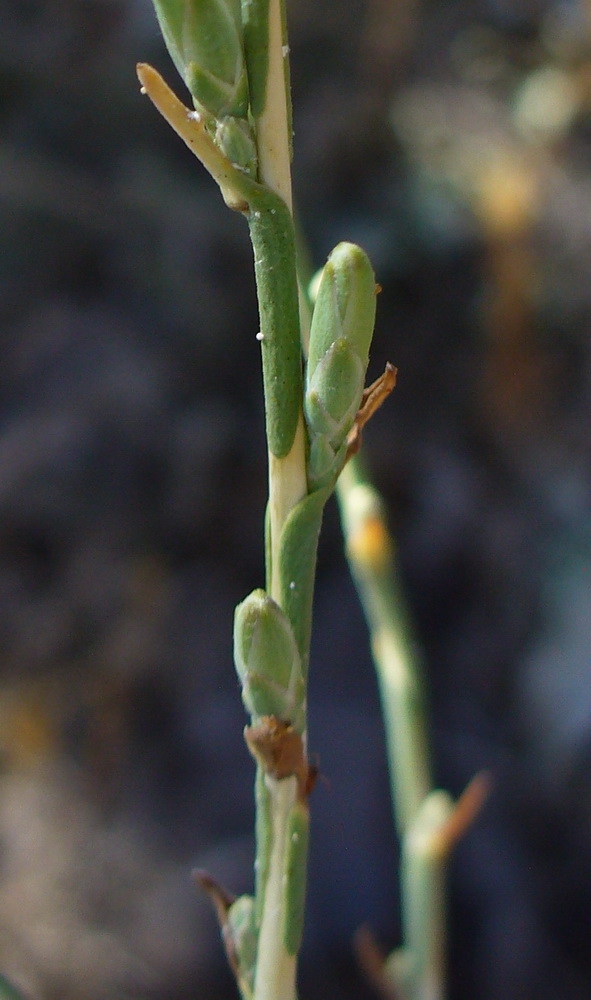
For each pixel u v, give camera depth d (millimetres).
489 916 464
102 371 607
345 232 687
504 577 589
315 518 127
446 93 775
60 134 668
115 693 506
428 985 170
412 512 612
